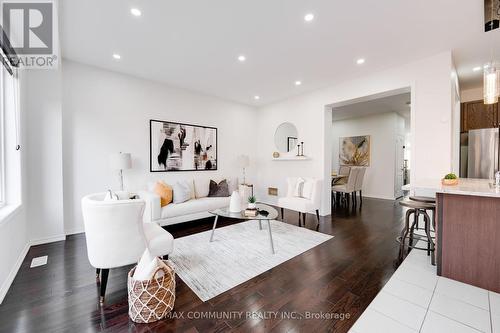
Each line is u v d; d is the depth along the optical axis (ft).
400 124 23.03
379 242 10.15
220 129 17.30
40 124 9.74
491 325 5.04
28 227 9.39
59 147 10.18
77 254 8.71
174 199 12.79
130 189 12.81
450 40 9.12
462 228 6.89
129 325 5.02
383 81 11.97
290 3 6.95
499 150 12.51
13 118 8.21
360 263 8.10
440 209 7.27
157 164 13.85
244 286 6.61
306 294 6.23
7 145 8.13
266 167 19.24
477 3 6.95
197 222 13.35
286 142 17.67
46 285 6.57
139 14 7.39
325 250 9.25
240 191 15.43
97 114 11.69
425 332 4.84
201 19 7.72
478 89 14.65
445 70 10.02
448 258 7.09
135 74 12.63
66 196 10.87
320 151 15.16
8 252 6.73
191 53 10.16
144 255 5.53
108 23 7.86
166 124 14.23
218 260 8.29
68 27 8.04
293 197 14.19
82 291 6.30
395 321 5.18
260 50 9.91
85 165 11.36
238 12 7.37
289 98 17.16
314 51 9.98
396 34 8.69
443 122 10.09
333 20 7.82
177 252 8.98
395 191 21.66
